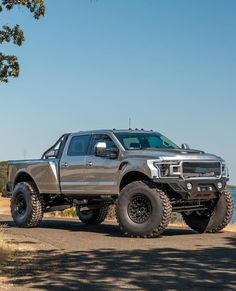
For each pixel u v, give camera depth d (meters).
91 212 15.04
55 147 13.98
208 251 9.38
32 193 13.97
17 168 14.73
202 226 12.62
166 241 10.79
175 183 11.33
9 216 20.03
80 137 13.26
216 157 12.18
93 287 6.65
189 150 12.32
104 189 12.37
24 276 7.32
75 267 7.92
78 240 11.02
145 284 6.78
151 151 11.87
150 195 11.20
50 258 8.73
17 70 10.34
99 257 8.79
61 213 19.55
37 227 14.16
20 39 10.51
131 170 11.71
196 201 12.14
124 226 11.48
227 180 12.25
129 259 8.55
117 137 12.39
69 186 13.19
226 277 7.15
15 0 10.23
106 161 12.34
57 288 6.61
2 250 8.97
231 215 12.47
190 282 6.87
